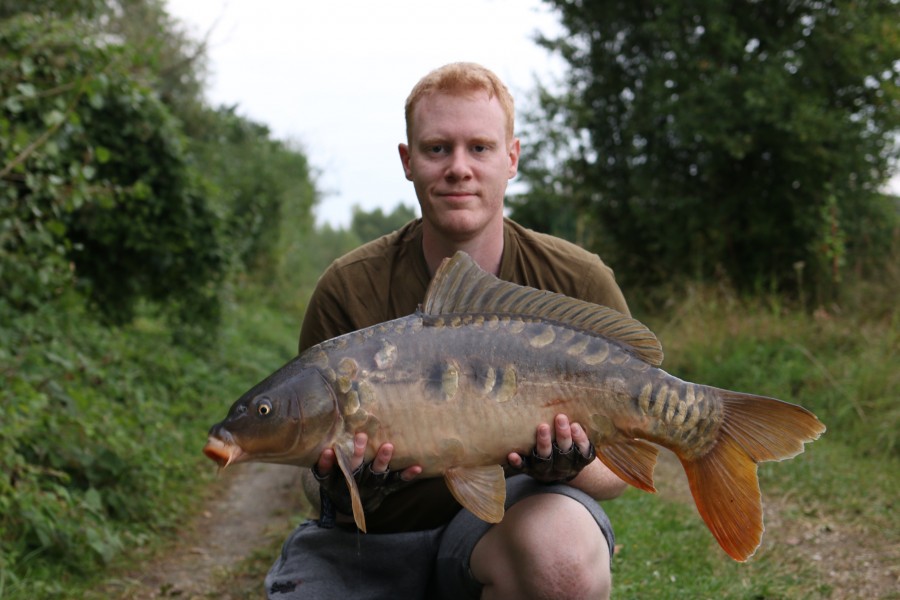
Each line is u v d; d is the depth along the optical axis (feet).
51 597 12.71
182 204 24.95
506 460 7.53
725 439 7.49
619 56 46.24
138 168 23.88
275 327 52.47
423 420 7.27
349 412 7.22
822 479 17.85
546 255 9.09
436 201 8.52
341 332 9.18
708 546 14.26
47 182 17.88
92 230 23.75
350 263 9.28
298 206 82.99
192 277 26.78
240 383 31.07
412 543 9.00
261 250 68.54
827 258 34.12
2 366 16.43
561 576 7.64
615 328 7.73
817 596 12.46
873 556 13.98
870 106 39.01
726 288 35.83
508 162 8.84
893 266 32.07
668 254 41.98
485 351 7.39
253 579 14.43
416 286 9.09
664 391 7.49
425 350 7.35
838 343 26.81
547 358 7.45
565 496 8.09
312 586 9.02
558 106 47.16
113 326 26.22
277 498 19.90
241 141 73.61
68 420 16.42
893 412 20.48
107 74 21.65
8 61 17.84
